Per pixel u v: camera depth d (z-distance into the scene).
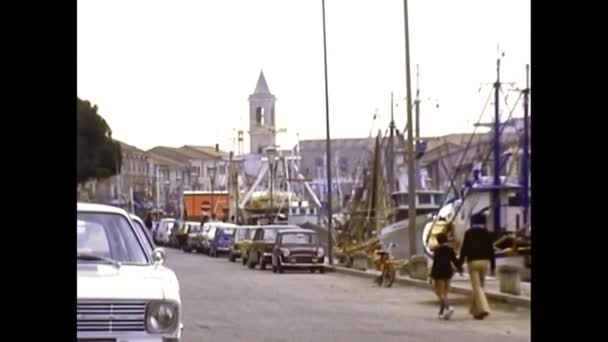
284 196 93.56
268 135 136.00
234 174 114.12
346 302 30.62
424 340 20.47
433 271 25.27
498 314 25.89
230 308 28.22
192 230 80.00
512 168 41.94
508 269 29.22
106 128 53.91
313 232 51.28
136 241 11.73
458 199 42.06
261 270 51.69
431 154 70.56
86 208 11.86
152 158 129.88
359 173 66.81
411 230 41.56
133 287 10.13
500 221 38.47
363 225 54.03
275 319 24.95
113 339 9.88
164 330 10.05
